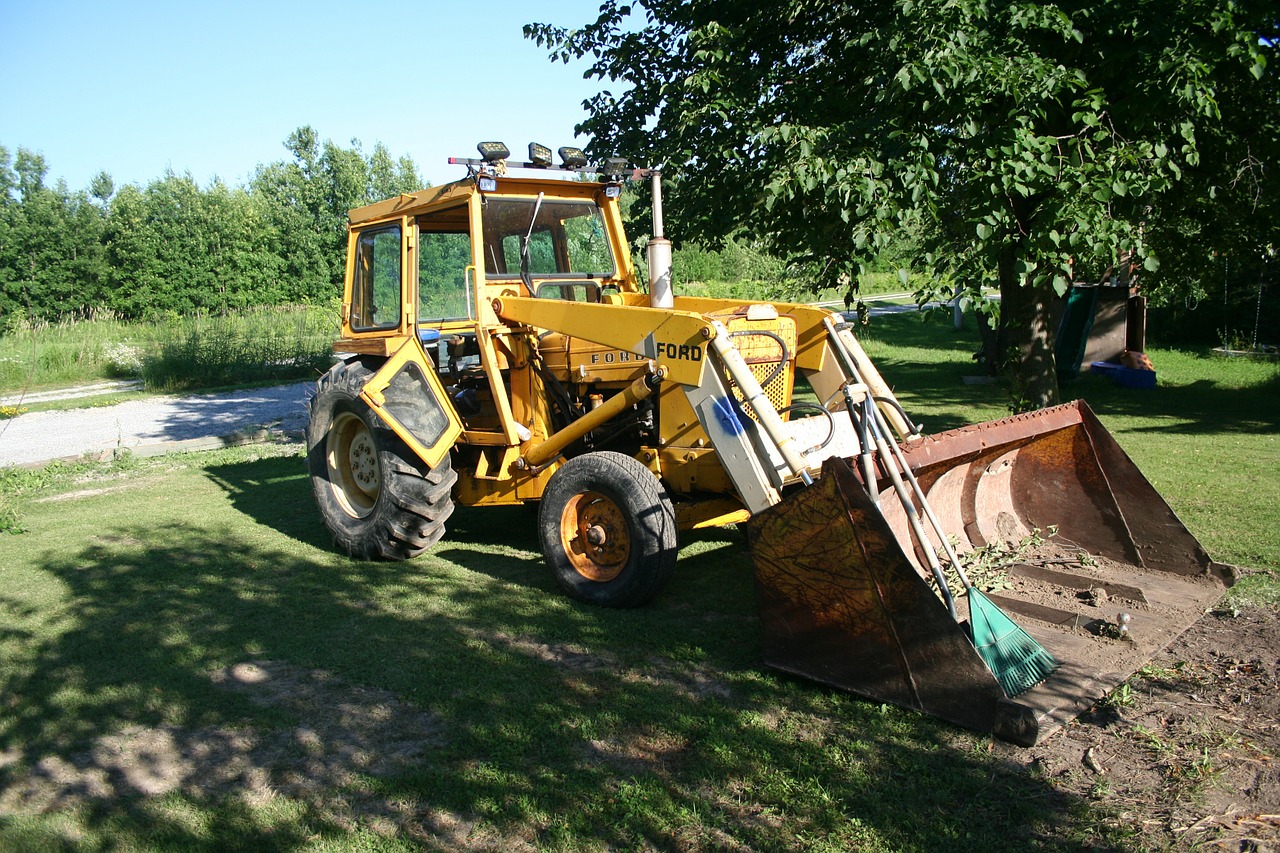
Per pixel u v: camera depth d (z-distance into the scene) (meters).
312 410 6.47
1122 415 10.55
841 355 5.13
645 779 3.18
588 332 5.00
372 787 3.21
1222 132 8.12
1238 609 4.49
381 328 6.30
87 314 29.36
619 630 4.58
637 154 8.27
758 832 2.85
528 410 5.66
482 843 2.87
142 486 8.98
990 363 14.44
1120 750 3.28
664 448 4.94
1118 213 7.33
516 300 5.40
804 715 3.61
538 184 5.91
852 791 3.06
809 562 3.76
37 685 4.18
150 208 30.89
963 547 4.82
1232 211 9.47
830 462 3.62
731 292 29.39
